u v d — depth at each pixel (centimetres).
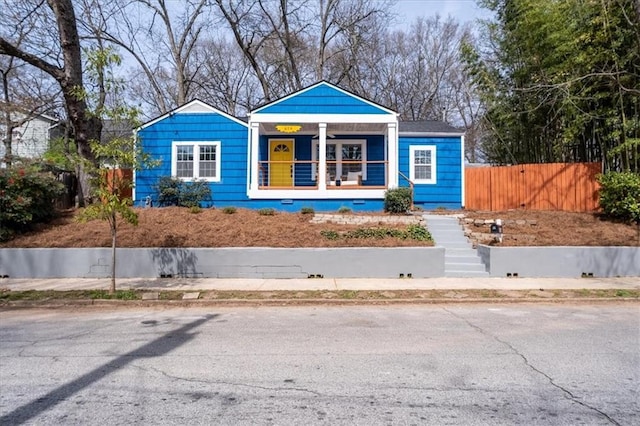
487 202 1778
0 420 351
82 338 614
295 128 1672
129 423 346
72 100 1381
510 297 890
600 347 562
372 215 1401
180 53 2741
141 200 1642
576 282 1040
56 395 405
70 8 1367
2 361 509
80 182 1435
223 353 540
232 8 2698
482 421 349
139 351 549
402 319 734
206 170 1664
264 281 1059
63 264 1100
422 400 392
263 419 353
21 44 1797
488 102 2073
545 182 1633
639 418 355
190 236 1191
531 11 1641
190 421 349
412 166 1833
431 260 1112
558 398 396
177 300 867
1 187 1171
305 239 1188
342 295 909
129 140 917
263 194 1600
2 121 1888
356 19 2961
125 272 1102
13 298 868
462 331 650
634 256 1128
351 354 534
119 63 1008
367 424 344
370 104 1617
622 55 1401
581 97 1442
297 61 3189
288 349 557
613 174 1378
